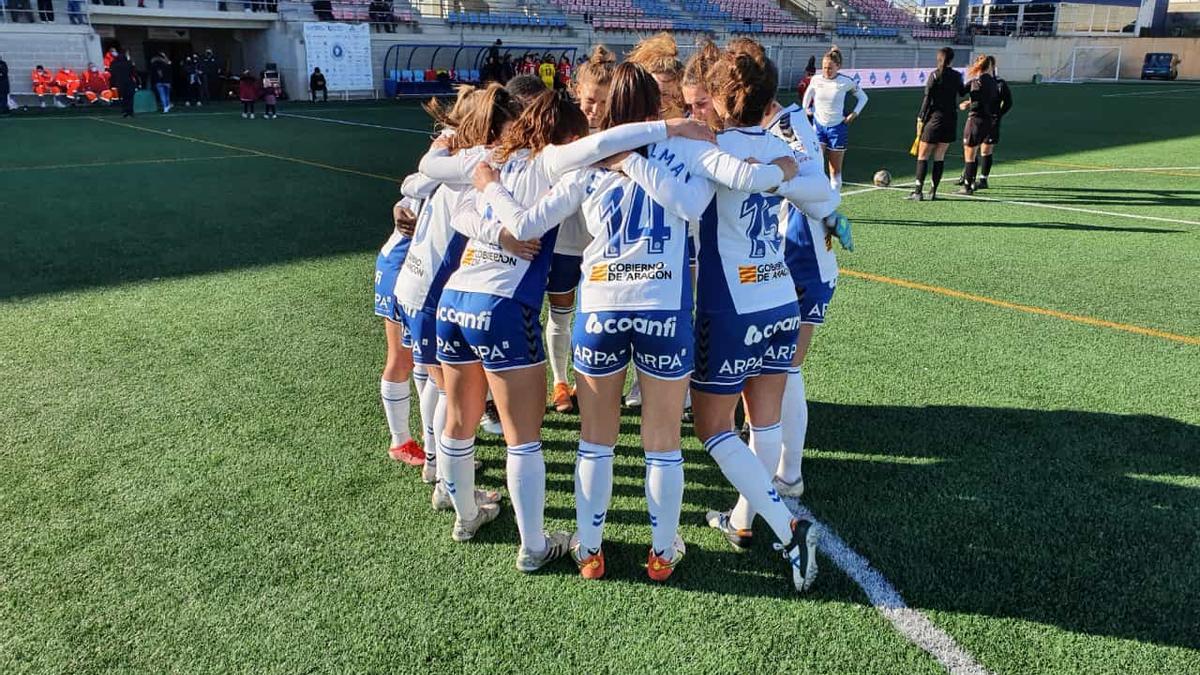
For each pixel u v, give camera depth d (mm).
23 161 13078
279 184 10969
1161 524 3068
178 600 2656
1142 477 3420
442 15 31750
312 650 2436
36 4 24562
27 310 5621
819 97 9016
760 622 2566
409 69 30719
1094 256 7086
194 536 3012
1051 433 3818
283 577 2779
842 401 4188
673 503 2633
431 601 2664
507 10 33906
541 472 2746
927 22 48750
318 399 4230
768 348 2723
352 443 3764
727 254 2504
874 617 2584
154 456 3611
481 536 3047
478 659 2400
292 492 3332
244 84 21812
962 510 3178
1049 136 16750
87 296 5949
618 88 2387
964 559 2869
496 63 25750
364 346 4992
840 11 44094
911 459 3592
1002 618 2568
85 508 3191
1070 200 9750
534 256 2561
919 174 9727
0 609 2600
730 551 2961
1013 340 5066
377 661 2391
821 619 2578
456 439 2842
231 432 3854
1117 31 51188
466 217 2586
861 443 3740
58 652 2416
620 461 3633
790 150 2518
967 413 4043
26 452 3633
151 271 6625
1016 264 6832
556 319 3982
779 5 44250
